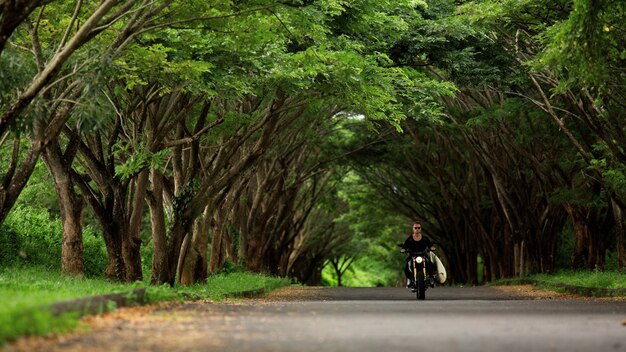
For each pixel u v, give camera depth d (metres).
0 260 30.73
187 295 22.59
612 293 28.11
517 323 14.05
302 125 42.72
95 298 14.46
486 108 40.66
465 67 33.16
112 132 27.52
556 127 39.53
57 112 20.98
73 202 26.84
